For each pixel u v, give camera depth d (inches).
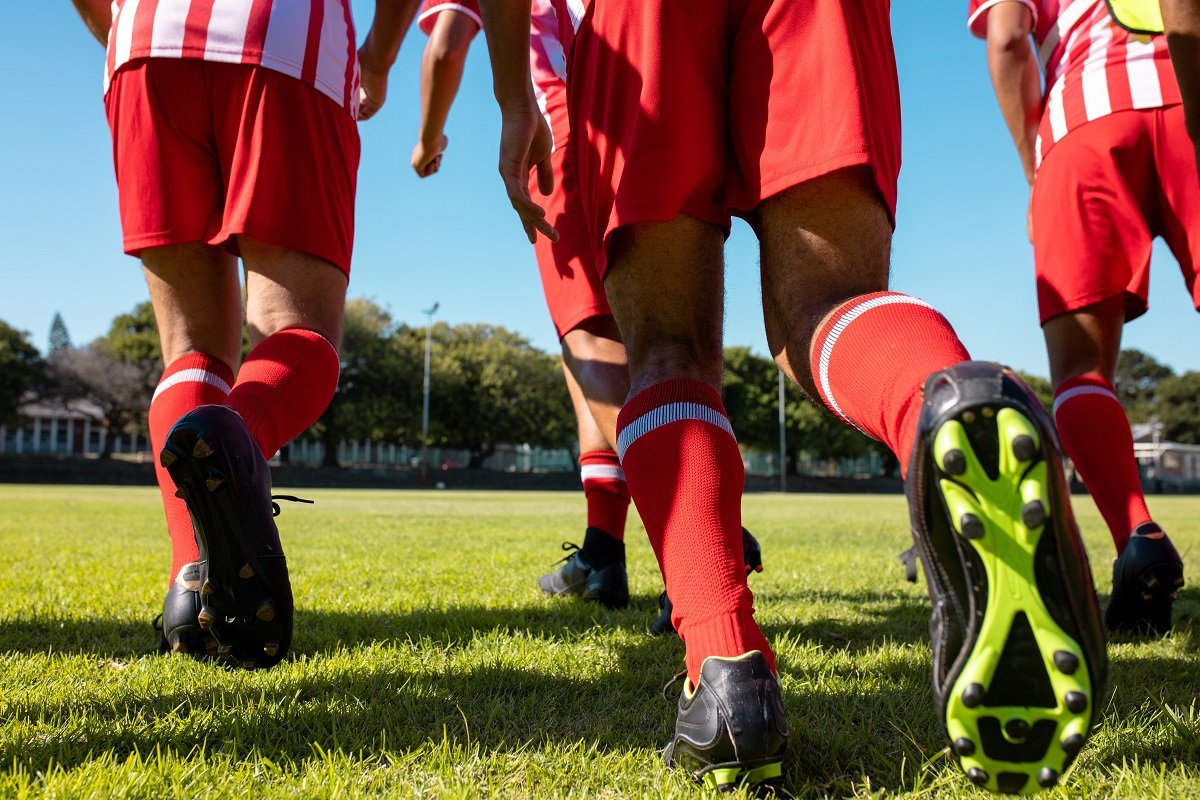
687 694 54.9
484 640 99.4
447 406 2223.2
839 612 124.3
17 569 177.5
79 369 2108.8
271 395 72.6
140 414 2182.6
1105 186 104.3
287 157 82.4
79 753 57.7
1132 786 52.1
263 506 63.1
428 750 59.5
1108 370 107.2
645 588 153.7
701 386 59.1
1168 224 107.0
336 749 58.1
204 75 82.3
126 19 85.4
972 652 38.1
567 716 69.6
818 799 51.3
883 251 58.0
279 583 64.6
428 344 2005.4
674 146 59.0
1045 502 36.7
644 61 60.2
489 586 154.0
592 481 128.7
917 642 100.3
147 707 69.0
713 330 62.3
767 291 60.8
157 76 82.7
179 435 59.3
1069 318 106.8
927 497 39.3
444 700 73.2
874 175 56.1
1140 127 103.4
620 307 63.3
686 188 59.4
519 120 74.4
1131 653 95.1
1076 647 37.3
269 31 82.7
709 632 53.8
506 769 56.0
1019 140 126.1
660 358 60.6
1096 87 105.4
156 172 84.0
